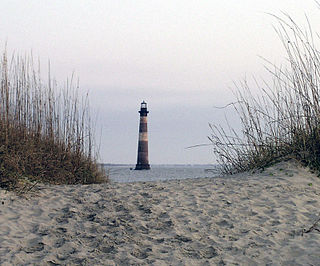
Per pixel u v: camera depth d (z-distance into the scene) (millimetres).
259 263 4359
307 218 5613
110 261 4566
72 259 4656
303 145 8055
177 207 6297
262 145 8602
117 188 7676
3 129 8000
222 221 5664
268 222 5520
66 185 8391
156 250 4832
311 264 4160
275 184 7188
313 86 7730
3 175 7328
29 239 5250
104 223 5785
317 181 7344
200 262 4504
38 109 9078
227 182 7656
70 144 9695
